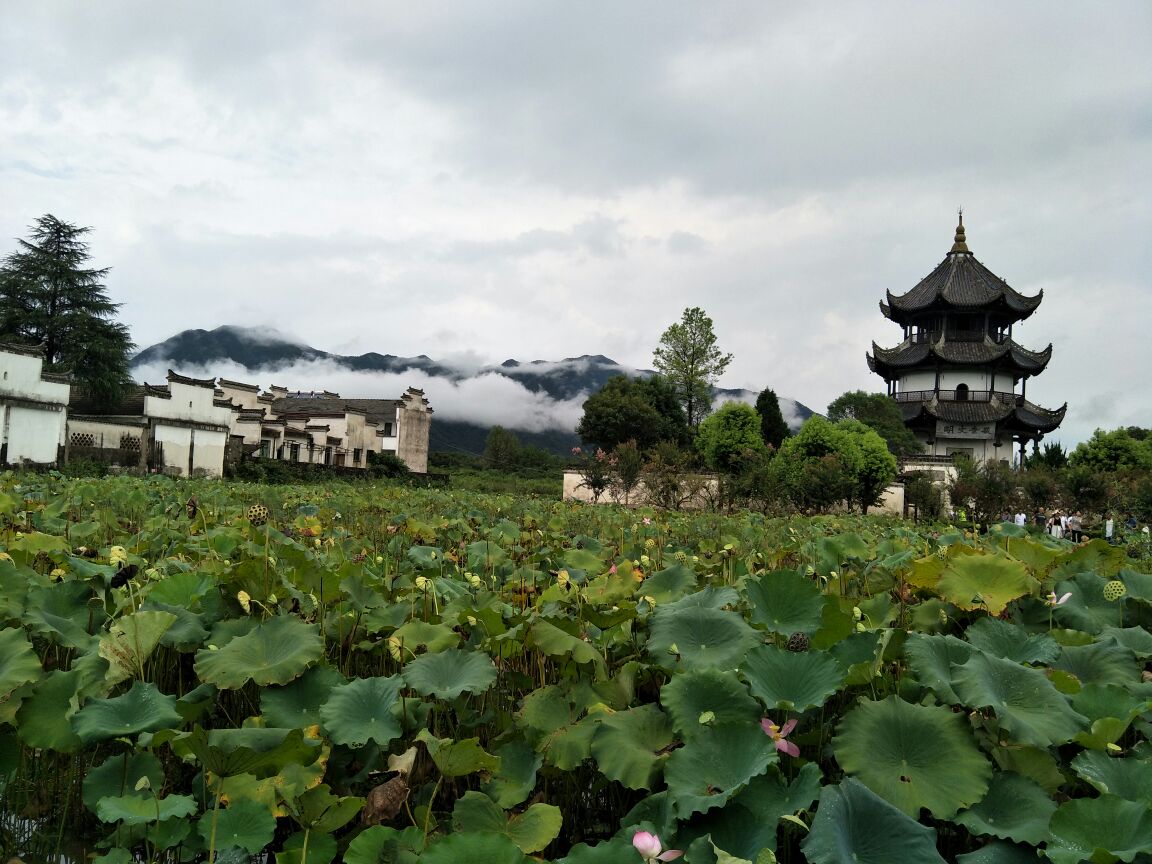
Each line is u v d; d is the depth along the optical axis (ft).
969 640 11.15
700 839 6.91
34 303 130.72
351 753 9.44
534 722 9.49
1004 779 8.07
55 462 89.76
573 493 119.44
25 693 8.89
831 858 6.28
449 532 25.96
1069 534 64.85
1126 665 10.88
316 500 37.83
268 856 9.17
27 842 9.14
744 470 93.35
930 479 108.27
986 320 186.91
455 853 6.21
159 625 10.02
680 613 11.05
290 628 10.23
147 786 7.79
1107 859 6.39
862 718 8.54
